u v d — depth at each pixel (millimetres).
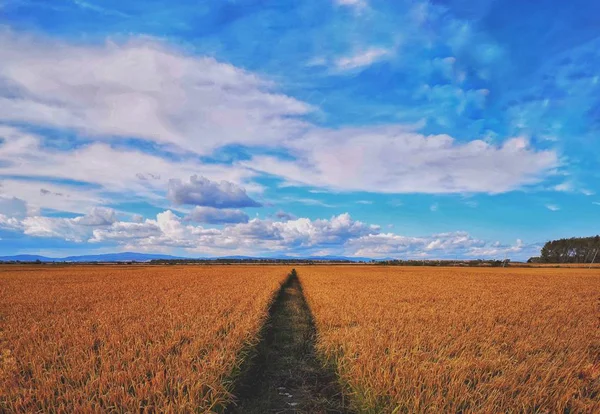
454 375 6316
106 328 10117
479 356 7805
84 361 7246
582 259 119062
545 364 7293
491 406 5227
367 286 27797
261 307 14195
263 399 7281
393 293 22125
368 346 8320
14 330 10500
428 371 6535
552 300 19312
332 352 9078
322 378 8492
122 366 6668
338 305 16109
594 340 9469
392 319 12156
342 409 6820
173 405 5324
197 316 12000
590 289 27641
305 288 25375
